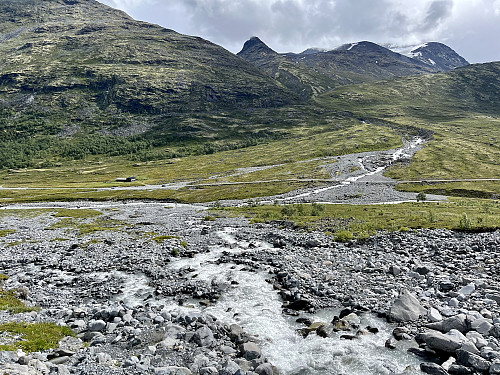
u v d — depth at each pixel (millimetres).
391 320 17828
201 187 140500
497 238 30578
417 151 197500
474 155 178375
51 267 33531
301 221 51156
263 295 22969
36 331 16891
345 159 187875
